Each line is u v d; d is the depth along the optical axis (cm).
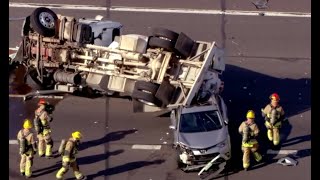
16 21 10625
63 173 7794
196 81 8175
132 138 8569
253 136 7894
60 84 9125
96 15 10719
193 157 7862
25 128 7831
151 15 10750
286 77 9569
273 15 10706
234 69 9706
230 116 8900
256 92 9306
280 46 10112
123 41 8662
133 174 8019
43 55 9088
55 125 8788
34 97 9262
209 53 8306
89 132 8675
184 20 10638
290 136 8562
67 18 8931
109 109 9056
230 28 10456
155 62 8475
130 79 8706
